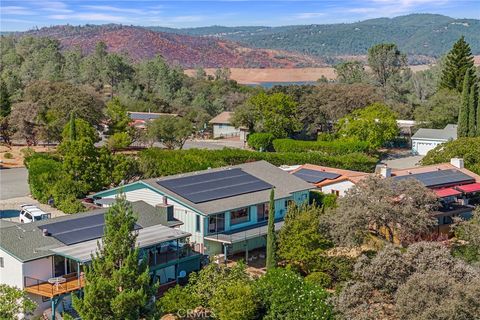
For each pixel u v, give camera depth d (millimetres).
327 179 56750
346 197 44031
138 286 29703
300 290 33375
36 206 56500
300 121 107125
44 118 92812
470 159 64188
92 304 28578
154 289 30641
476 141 65750
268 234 40188
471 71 90375
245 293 33250
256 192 49406
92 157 59469
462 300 29172
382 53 153000
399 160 91875
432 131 100375
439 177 55656
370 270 33125
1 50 189750
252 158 75875
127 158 64375
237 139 113625
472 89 87188
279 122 98125
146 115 122812
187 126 90000
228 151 76750
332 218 41719
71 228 38531
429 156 67750
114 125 92125
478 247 40344
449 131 99438
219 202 46094
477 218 43188
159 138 90250
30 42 197375
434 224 45125
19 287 34500
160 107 135625
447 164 61969
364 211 41281
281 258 41906
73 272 36656
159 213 43281
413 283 30484
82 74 158500
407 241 42625
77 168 58781
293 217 42000
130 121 94750
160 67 167000
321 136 101312
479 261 38000
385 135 92188
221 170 53969
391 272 32750
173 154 74062
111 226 29891
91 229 38625
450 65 117688
